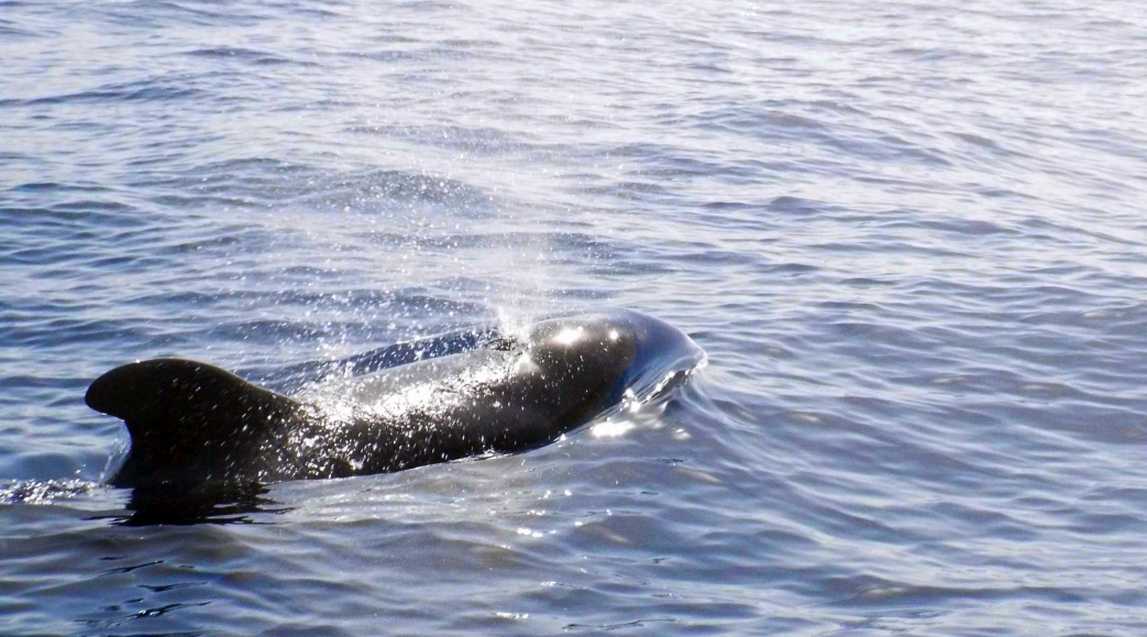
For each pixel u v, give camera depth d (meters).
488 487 11.66
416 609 9.61
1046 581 10.37
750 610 9.76
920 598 10.04
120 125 26.77
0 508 10.99
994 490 12.03
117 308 16.52
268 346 15.30
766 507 11.49
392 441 12.13
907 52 39.56
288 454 11.73
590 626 9.46
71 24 37.03
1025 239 20.86
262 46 35.47
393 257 19.12
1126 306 17.20
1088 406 14.02
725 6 46.31
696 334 15.83
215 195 22.03
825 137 28.16
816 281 18.20
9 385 13.95
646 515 11.21
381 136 26.75
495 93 31.36
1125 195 24.75
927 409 13.82
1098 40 42.34
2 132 25.86
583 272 18.58
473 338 14.92
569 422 13.02
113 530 10.64
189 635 9.17
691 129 28.30
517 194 22.89
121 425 12.91
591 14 43.34
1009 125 30.66
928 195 23.83
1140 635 9.56
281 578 9.98
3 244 19.12
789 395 13.97
